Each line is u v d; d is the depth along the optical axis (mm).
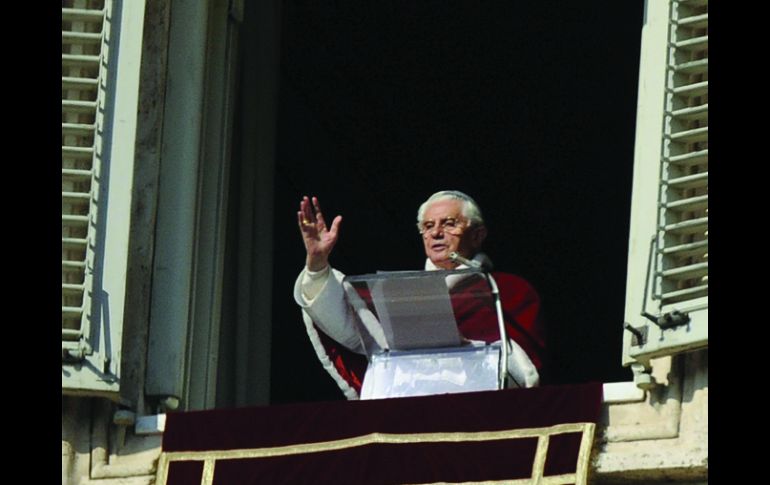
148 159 19469
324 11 27312
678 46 18141
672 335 17375
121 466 18297
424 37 27750
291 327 25656
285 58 27625
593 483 17328
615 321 28500
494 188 28953
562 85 28328
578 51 28000
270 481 17703
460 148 28734
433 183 28688
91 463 18344
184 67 19859
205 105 20094
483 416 17516
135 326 18953
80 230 18734
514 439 17391
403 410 17672
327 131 28062
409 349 18375
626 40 27828
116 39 19109
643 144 18078
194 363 19625
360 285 17953
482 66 28156
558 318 28656
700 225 17656
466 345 18266
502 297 19438
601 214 28812
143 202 19344
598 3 27484
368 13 27391
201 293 19812
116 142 18859
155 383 18938
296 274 26250
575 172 28812
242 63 21781
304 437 17812
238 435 17969
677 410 17453
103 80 19000
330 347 19250
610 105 28469
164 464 17969
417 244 28438
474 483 17281
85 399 18531
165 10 19859
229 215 21266
